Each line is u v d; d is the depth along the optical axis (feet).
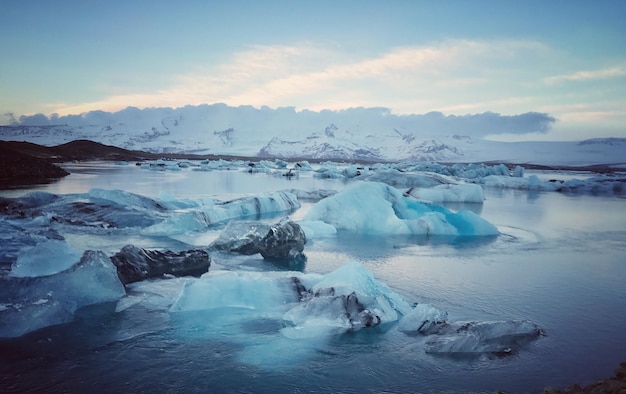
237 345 20.21
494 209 72.49
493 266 34.73
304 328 21.80
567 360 19.39
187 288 24.48
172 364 18.43
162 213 51.39
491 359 19.38
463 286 29.43
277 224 37.42
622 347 20.70
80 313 23.13
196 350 19.66
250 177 143.74
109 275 25.45
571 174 216.95
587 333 22.17
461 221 49.01
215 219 50.96
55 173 112.57
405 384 17.31
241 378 17.52
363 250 39.73
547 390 16.38
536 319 23.90
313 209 52.47
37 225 43.55
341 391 16.76
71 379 17.11
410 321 22.27
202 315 23.24
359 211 49.93
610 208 75.10
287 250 36.60
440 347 19.93
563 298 27.30
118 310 23.66
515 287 29.37
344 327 21.90
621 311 25.22
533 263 35.94
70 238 40.01
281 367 18.42
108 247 37.01
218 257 35.27
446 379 17.72
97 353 19.15
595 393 15.58
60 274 24.43
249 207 58.70
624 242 45.21
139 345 19.98
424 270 33.32
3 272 25.68
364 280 25.41
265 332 21.54
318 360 19.06
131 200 54.03
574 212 69.41
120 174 136.05
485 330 21.35
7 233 35.81
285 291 25.46
